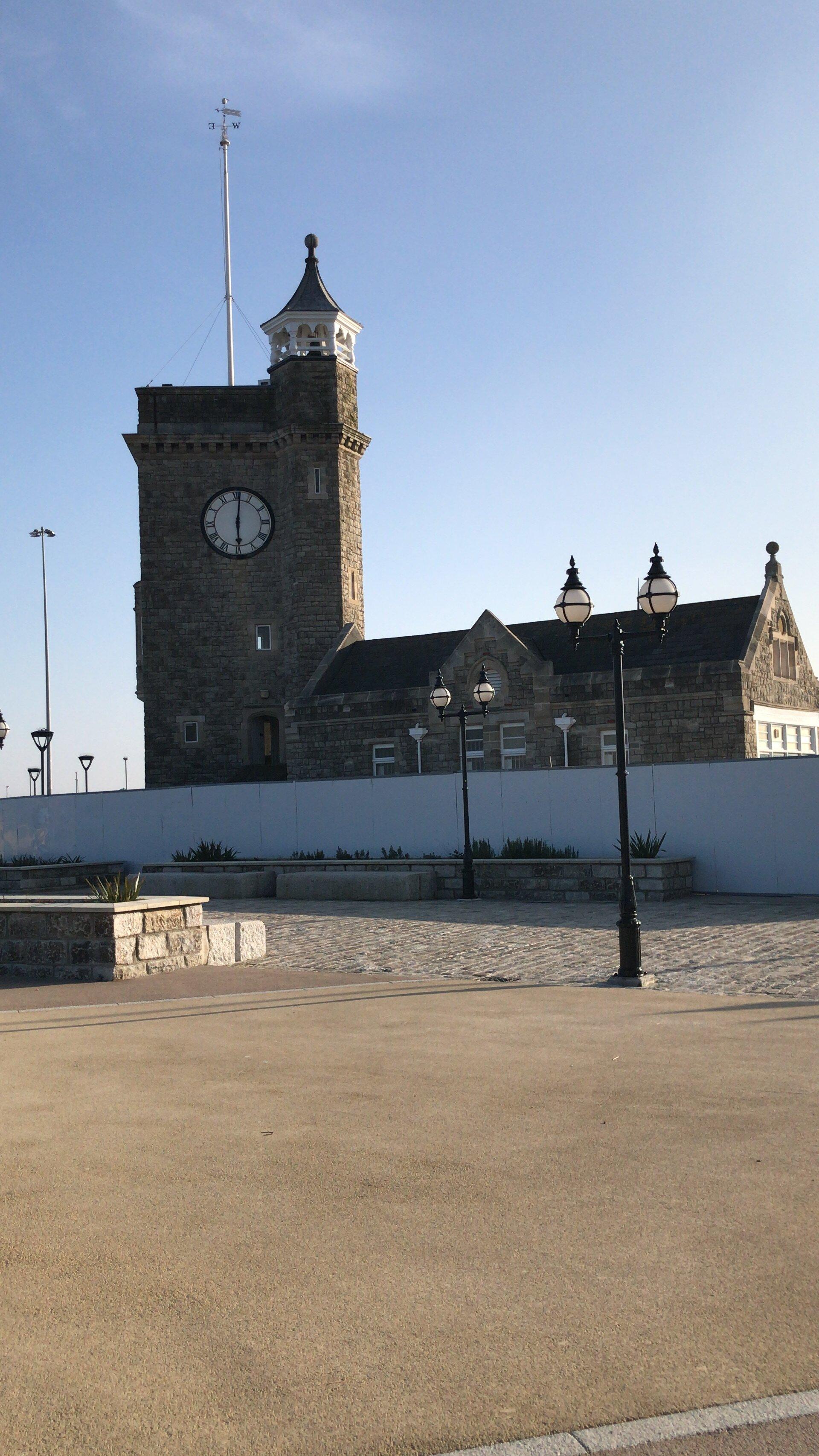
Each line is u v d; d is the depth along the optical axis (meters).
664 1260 5.20
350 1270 5.19
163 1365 4.36
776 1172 6.33
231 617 49.12
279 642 48.94
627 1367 4.28
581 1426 3.90
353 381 50.06
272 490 49.56
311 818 31.73
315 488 48.25
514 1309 4.76
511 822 28.20
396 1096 8.27
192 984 14.63
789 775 24.55
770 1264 5.12
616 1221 5.67
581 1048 9.84
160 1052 10.14
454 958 16.48
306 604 47.69
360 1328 4.62
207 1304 4.87
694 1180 6.23
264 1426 3.93
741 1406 4.00
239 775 48.38
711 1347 4.41
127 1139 7.32
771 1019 11.06
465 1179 6.36
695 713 34.97
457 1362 4.34
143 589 49.06
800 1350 4.37
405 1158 6.77
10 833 37.09
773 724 36.59
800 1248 5.30
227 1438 3.87
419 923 21.34
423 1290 4.95
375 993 13.52
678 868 24.80
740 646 36.00
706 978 14.05
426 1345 4.48
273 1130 7.46
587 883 25.16
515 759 38.00
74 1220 5.88
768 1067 8.91
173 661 48.88
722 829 25.31
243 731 48.69
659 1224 5.61
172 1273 5.20
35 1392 4.18
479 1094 8.26
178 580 49.06
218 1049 10.20
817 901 23.39
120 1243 5.56
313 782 31.70
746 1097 7.95
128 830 34.91
